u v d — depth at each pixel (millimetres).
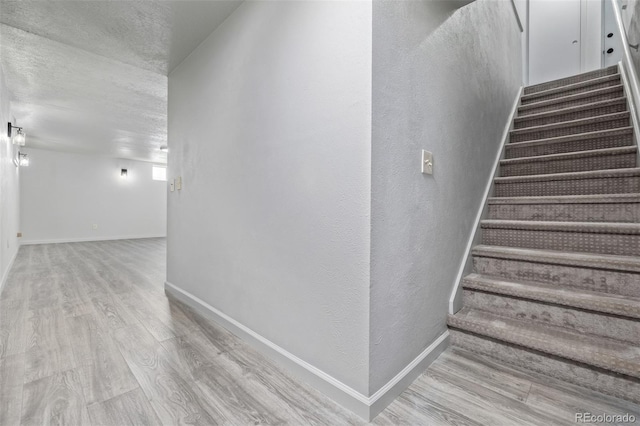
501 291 1671
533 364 1431
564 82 3400
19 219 6199
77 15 1885
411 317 1389
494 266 1883
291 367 1489
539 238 1902
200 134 2291
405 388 1332
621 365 1192
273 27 1579
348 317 1218
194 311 2320
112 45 2266
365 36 1137
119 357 1625
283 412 1209
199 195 2318
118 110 3898
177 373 1478
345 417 1180
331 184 1270
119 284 3137
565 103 2992
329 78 1272
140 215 8086
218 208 2084
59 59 2549
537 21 4629
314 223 1355
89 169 7273
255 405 1249
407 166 1339
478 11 2193
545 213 2053
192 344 1781
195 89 2338
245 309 1833
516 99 3387
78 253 5273
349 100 1191
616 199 1773
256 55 1700
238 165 1870
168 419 1166
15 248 5078
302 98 1405
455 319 1654
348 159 1197
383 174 1190
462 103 1897
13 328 1987
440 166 1617
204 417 1179
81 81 3010
